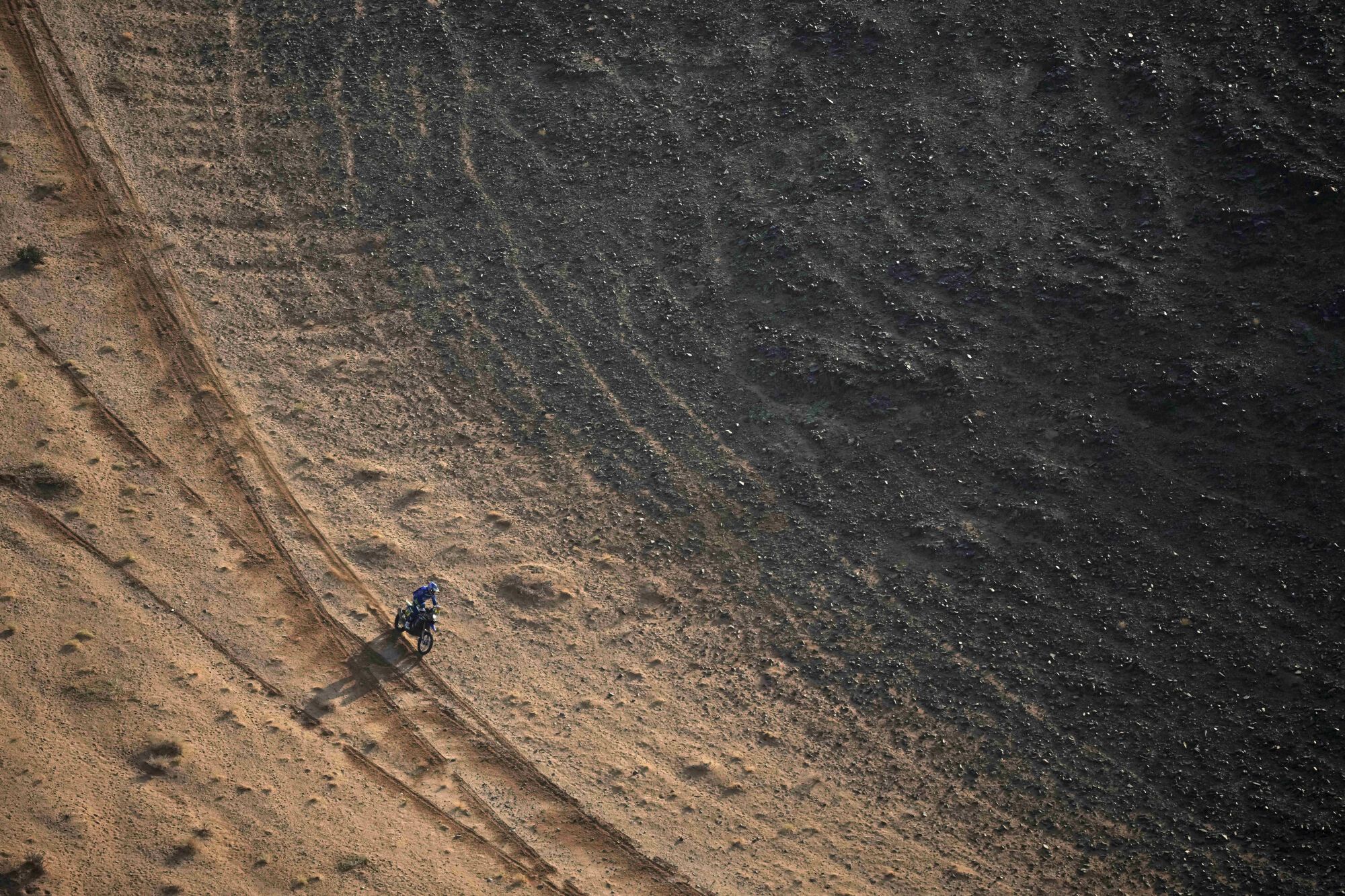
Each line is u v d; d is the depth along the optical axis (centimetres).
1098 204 6053
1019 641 4697
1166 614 4706
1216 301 5547
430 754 4109
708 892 3803
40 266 5756
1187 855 4009
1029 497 5122
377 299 6031
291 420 5372
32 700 3934
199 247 6103
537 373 5756
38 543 4500
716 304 6006
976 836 4084
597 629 4719
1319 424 5062
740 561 5028
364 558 4825
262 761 3912
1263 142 6044
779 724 4438
